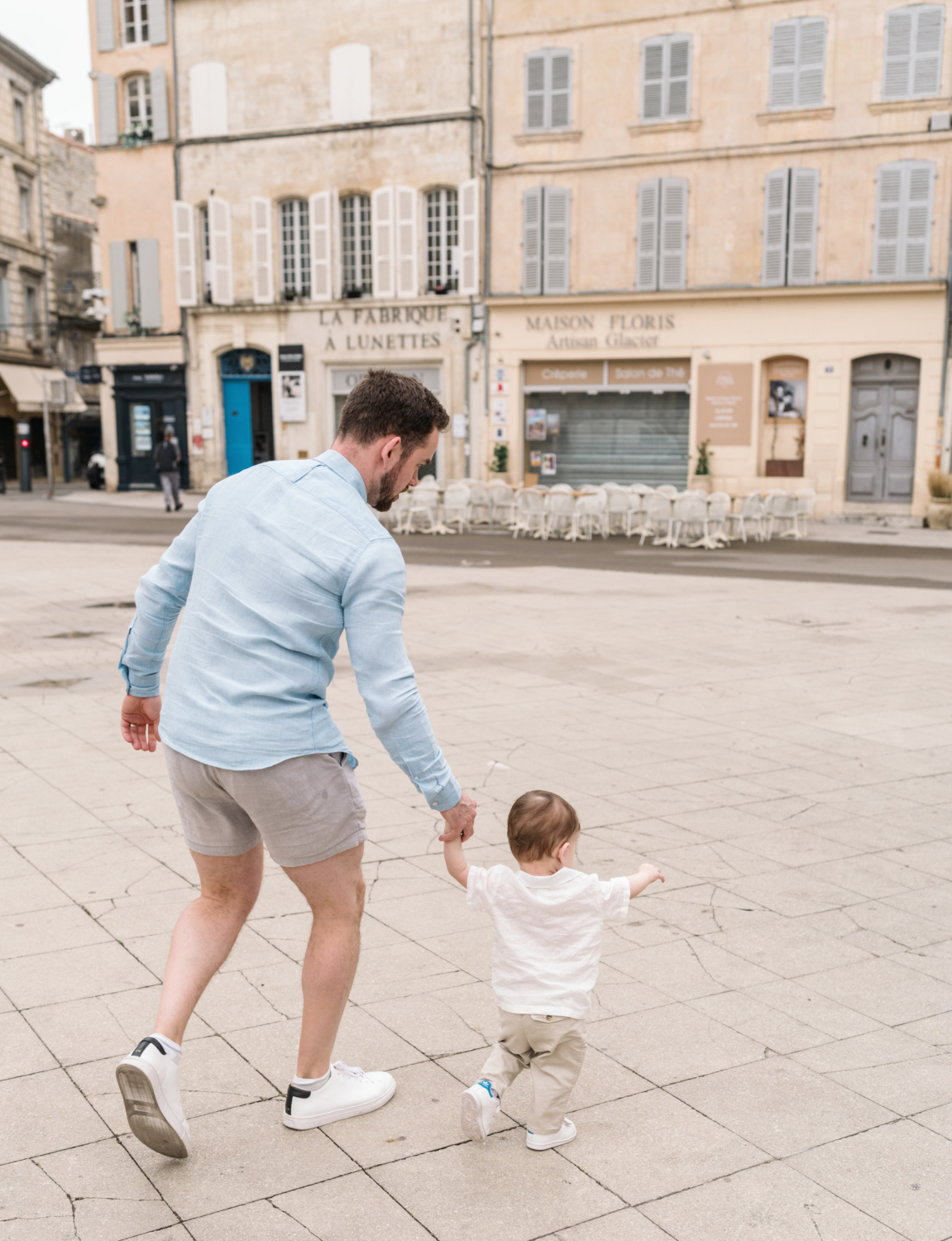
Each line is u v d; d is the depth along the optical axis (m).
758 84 24.17
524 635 10.05
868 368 24.17
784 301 24.28
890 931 3.97
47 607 11.30
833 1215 2.42
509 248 26.50
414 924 3.94
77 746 6.23
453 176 26.56
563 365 26.41
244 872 2.74
